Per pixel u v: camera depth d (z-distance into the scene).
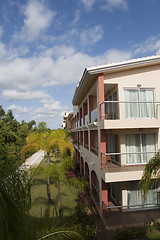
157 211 9.42
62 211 10.82
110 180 8.29
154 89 10.55
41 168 10.88
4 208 2.65
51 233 3.91
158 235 7.52
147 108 10.38
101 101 9.87
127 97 10.38
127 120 8.92
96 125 10.41
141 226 7.99
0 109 45.00
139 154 10.21
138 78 10.45
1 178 2.98
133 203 9.95
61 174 10.90
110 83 10.29
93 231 7.71
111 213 9.26
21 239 2.93
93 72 9.76
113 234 7.70
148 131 10.38
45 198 13.24
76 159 24.20
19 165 4.19
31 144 14.33
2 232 2.53
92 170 12.44
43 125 81.19
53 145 14.84
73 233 4.09
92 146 13.17
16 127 34.78
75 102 19.42
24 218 3.31
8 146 19.20
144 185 5.75
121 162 10.01
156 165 5.73
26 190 3.99
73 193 14.37
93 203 11.70
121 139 10.26
